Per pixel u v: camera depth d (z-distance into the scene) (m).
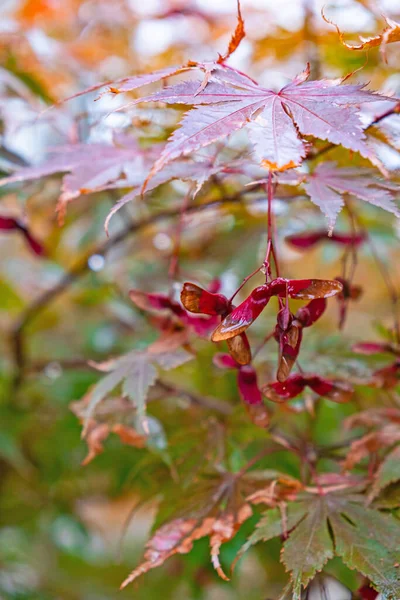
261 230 0.46
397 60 0.41
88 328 0.59
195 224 0.45
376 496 0.33
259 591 0.50
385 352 0.37
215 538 0.32
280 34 0.42
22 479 0.56
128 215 0.49
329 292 0.30
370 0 0.40
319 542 0.31
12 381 0.52
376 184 0.32
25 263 0.63
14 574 0.58
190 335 0.36
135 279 0.54
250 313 0.30
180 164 0.34
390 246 0.49
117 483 0.51
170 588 0.52
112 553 0.68
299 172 0.33
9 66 0.46
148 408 0.41
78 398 0.52
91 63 0.51
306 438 0.40
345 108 0.29
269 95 0.30
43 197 0.52
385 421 0.36
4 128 0.43
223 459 0.36
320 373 0.38
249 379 0.34
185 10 0.49
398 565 0.30
